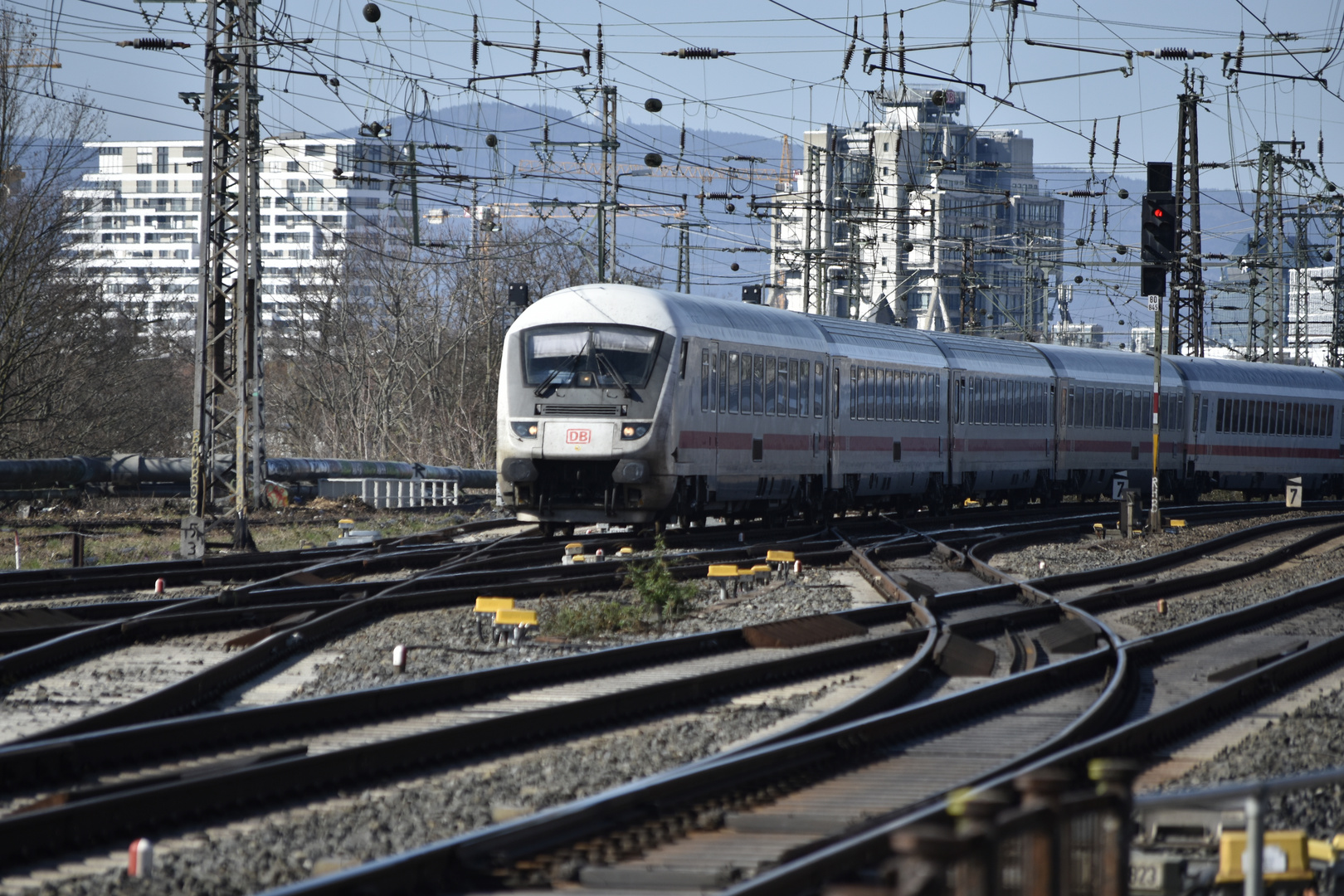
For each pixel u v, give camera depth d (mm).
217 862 27688
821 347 116438
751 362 105250
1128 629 70562
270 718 38844
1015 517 149500
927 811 26922
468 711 44000
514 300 129125
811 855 25906
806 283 188375
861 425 122562
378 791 33969
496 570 81062
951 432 138750
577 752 38219
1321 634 70312
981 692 45938
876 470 125750
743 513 110875
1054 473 158500
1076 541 123000
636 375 94500
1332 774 21000
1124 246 179500
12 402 187625
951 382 138625
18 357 184625
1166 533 130250
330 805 32469
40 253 180250
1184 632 65312
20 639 54969
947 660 54938
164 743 36031
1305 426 195625
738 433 103500
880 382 126000
